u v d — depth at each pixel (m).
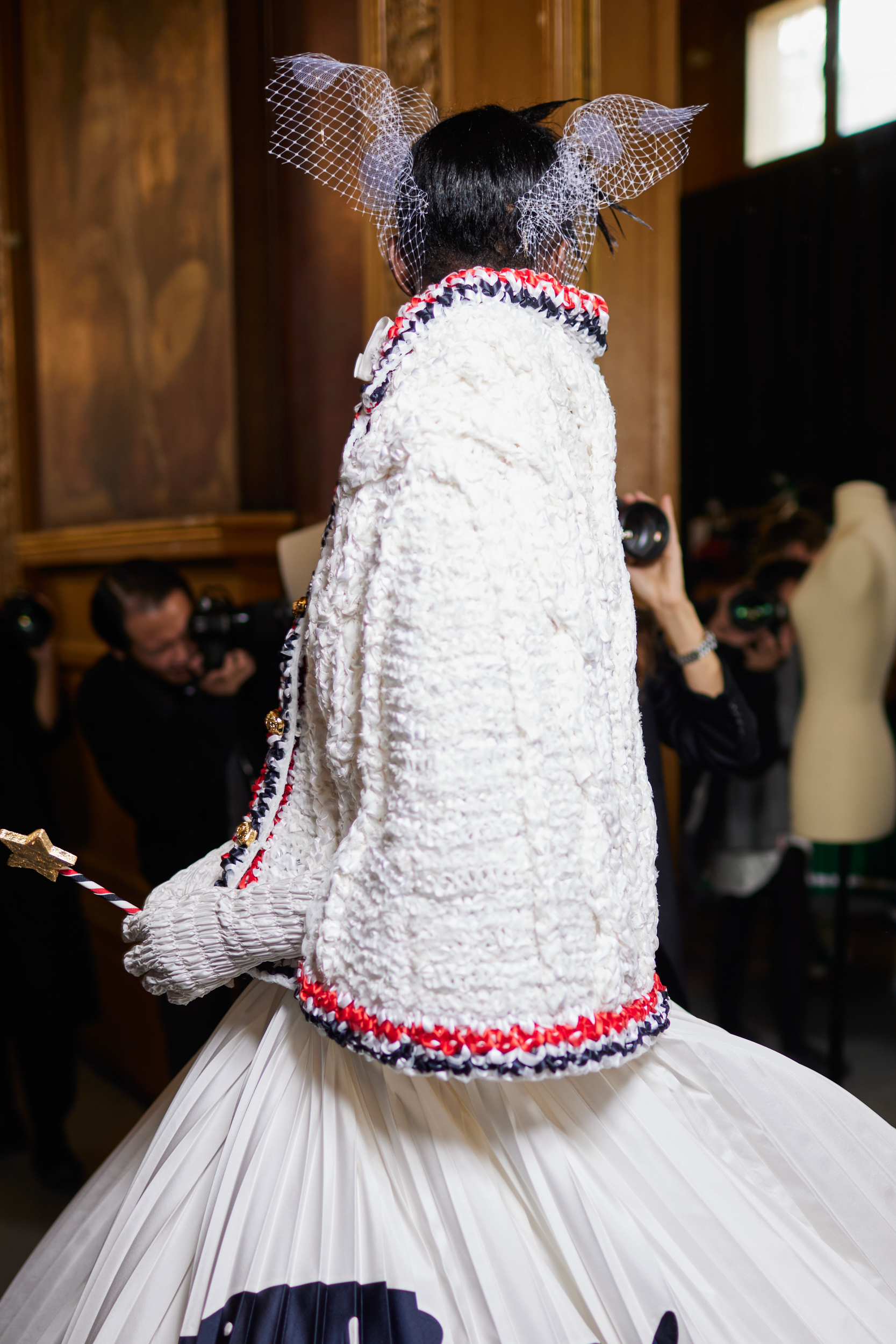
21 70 3.72
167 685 2.22
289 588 1.81
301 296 2.69
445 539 0.68
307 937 0.77
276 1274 0.77
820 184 2.17
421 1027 0.68
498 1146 0.79
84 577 3.48
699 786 2.29
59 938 2.53
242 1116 0.86
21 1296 1.03
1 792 2.57
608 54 1.94
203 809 2.04
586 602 0.72
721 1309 0.77
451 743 0.67
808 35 2.12
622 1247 0.75
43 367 3.76
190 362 2.93
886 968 2.29
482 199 0.84
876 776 2.11
